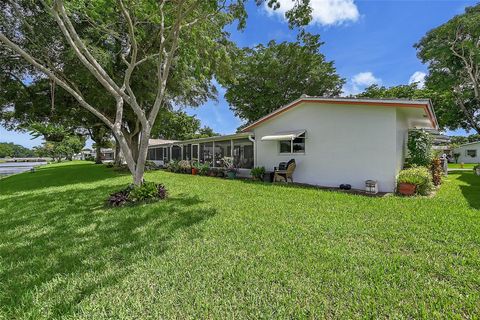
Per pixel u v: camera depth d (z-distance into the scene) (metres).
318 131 11.51
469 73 18.02
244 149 16.17
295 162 12.55
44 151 59.12
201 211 6.55
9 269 3.62
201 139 19.16
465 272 3.20
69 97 14.88
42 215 6.71
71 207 7.59
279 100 25.62
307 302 2.69
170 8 7.78
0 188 13.12
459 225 4.94
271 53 25.83
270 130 13.94
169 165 22.09
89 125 20.16
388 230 4.78
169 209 6.84
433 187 9.71
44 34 10.70
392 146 9.23
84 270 3.52
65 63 11.75
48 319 2.52
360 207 6.64
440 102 23.50
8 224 5.94
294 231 4.85
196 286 3.03
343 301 2.70
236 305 2.67
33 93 14.49
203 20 8.02
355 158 10.20
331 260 3.59
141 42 12.34
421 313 2.47
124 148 8.20
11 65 12.46
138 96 14.80
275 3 6.51
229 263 3.58
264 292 2.89
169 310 2.61
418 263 3.46
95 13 7.17
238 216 6.00
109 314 2.56
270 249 4.03
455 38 17.53
